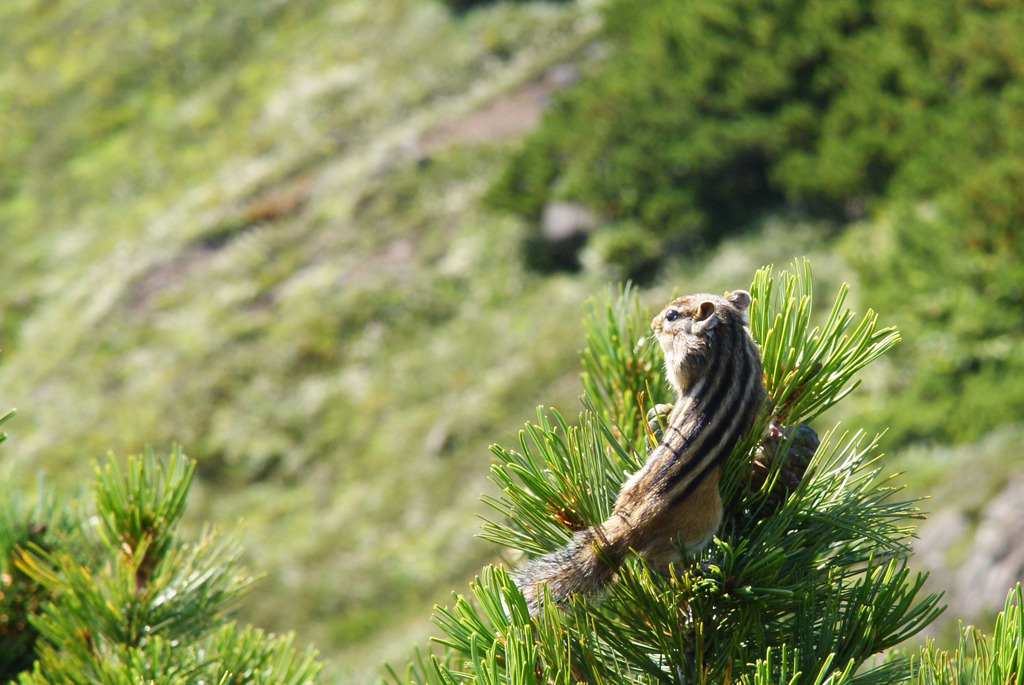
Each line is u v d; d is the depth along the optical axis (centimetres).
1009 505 1148
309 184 2812
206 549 343
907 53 1967
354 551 1755
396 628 1551
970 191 1603
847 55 2042
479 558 1633
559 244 2223
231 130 3212
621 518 244
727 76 2200
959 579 1113
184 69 3547
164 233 2856
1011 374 1450
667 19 2405
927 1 2009
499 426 1900
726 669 217
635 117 2269
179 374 2334
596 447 265
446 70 2988
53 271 2973
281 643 329
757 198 2075
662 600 225
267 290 2516
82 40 3825
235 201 2836
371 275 2422
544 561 245
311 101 3111
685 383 268
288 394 2219
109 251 2916
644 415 278
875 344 262
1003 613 203
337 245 2562
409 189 2609
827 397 265
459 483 1830
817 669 213
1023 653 197
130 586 310
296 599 1656
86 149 3409
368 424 2070
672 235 2086
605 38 2784
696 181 2117
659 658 236
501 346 2098
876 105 1941
